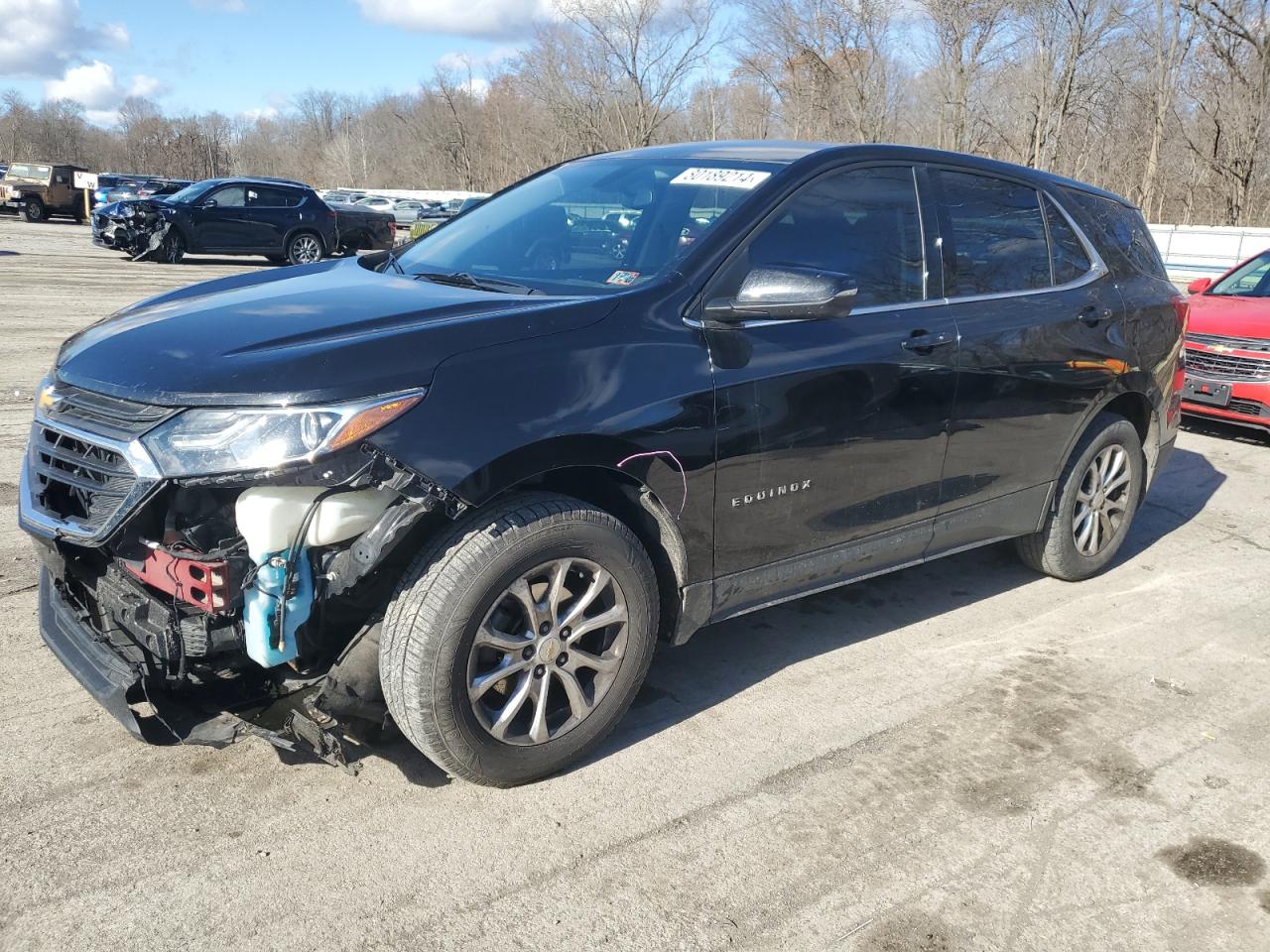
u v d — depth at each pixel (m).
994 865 2.83
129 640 2.85
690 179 3.70
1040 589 4.88
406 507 2.63
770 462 3.33
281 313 3.01
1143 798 3.17
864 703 3.70
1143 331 4.81
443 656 2.74
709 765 3.25
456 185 61.94
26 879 2.58
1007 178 4.37
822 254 3.55
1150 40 32.16
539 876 2.70
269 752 3.19
